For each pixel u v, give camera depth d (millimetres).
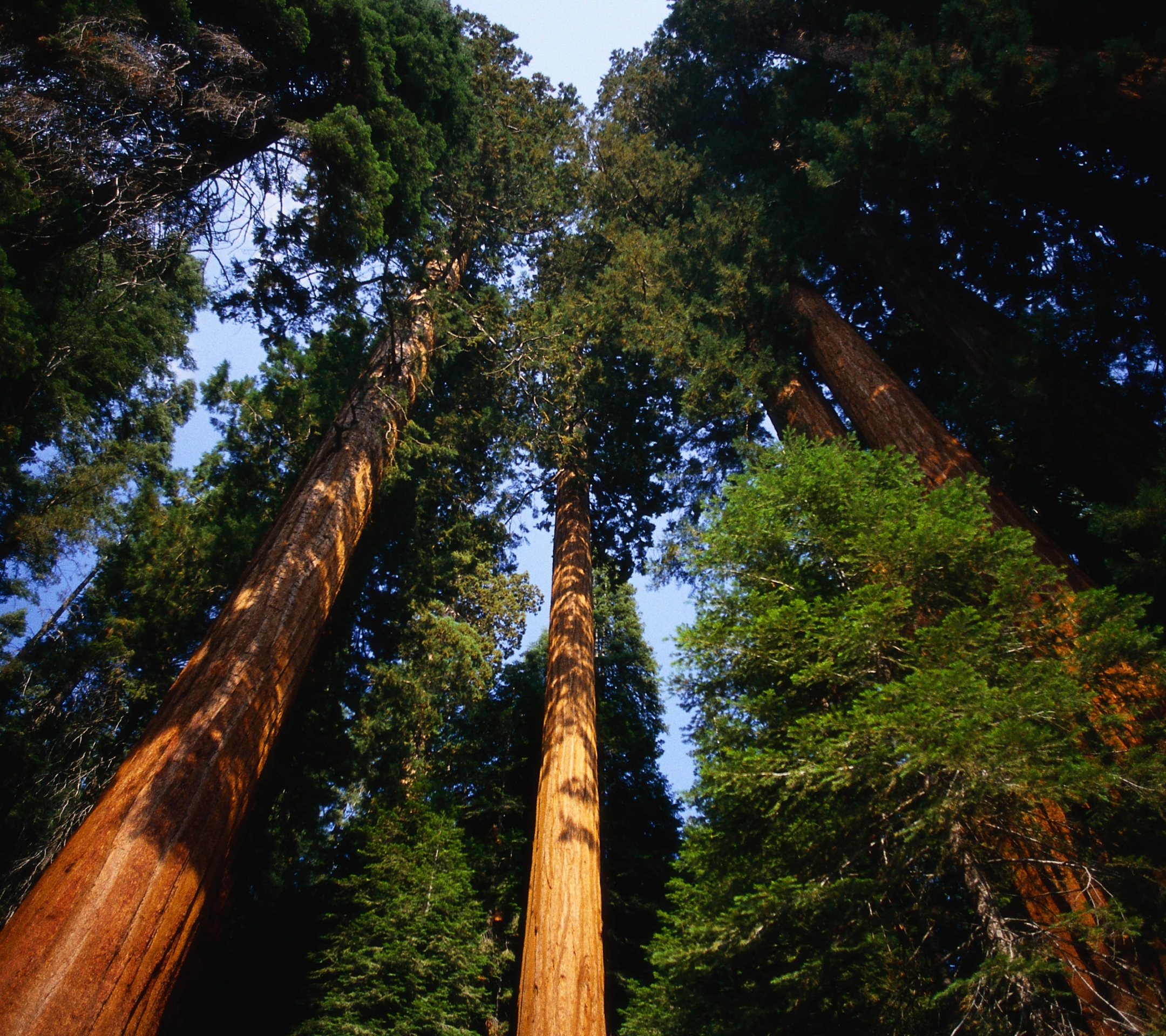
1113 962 3695
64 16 6223
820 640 4598
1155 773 3666
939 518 4824
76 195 7234
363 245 8352
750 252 12164
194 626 10875
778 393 11203
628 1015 7848
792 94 14539
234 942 11125
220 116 8047
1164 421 7441
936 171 10500
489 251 13688
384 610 11852
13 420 10961
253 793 6277
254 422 11938
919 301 11344
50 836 9227
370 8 10008
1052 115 8633
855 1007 4273
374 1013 9148
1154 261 7945
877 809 3975
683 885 6098
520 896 12625
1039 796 3670
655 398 13258
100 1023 4387
